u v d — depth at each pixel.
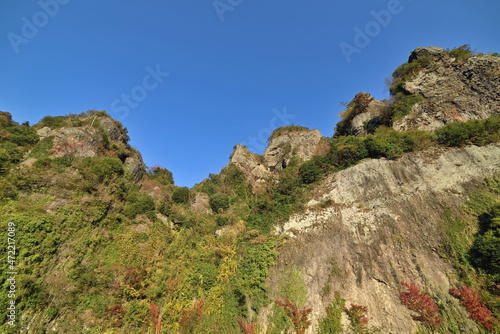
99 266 15.48
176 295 15.59
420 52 28.45
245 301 15.23
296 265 16.31
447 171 16.77
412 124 22.69
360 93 32.56
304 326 13.02
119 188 20.59
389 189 17.64
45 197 16.16
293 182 23.02
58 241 14.51
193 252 19.16
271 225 20.09
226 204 25.52
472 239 12.77
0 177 15.85
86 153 24.22
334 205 18.83
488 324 9.69
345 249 15.77
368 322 12.18
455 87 23.39
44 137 23.58
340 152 22.66
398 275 13.27
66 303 12.89
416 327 11.09
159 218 21.58
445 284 11.82
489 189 14.75
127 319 13.59
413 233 14.60
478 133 17.83
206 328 14.38
